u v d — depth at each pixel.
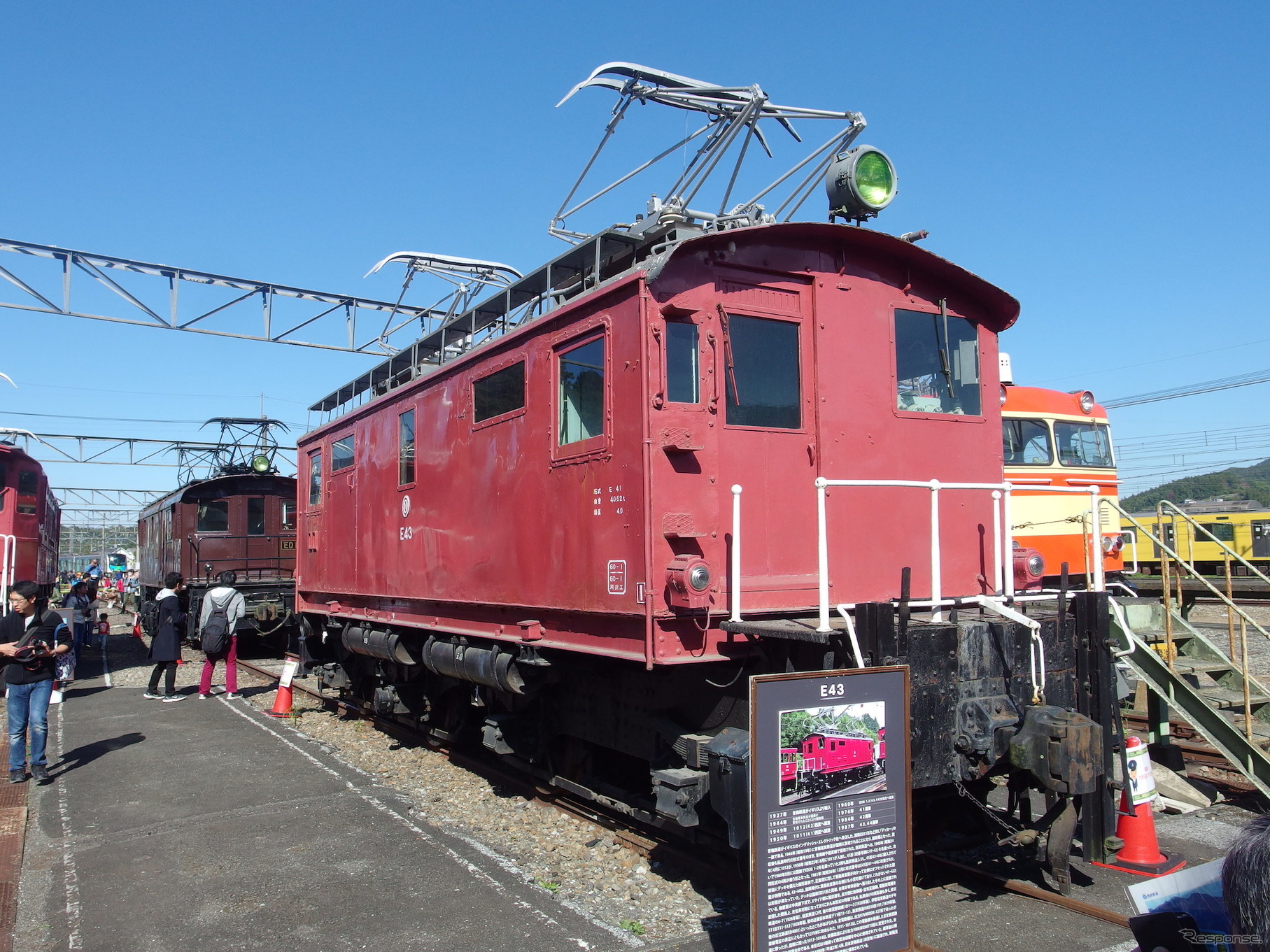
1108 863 5.64
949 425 6.44
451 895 5.29
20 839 6.51
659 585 5.20
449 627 8.12
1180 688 6.91
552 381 6.45
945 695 4.89
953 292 6.58
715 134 7.12
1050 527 13.29
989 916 4.90
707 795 5.16
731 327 5.70
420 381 8.73
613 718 6.52
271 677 15.49
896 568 6.08
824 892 3.93
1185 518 7.76
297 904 5.19
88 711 12.10
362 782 8.04
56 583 23.84
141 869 5.82
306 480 13.00
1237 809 7.12
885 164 6.18
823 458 5.85
